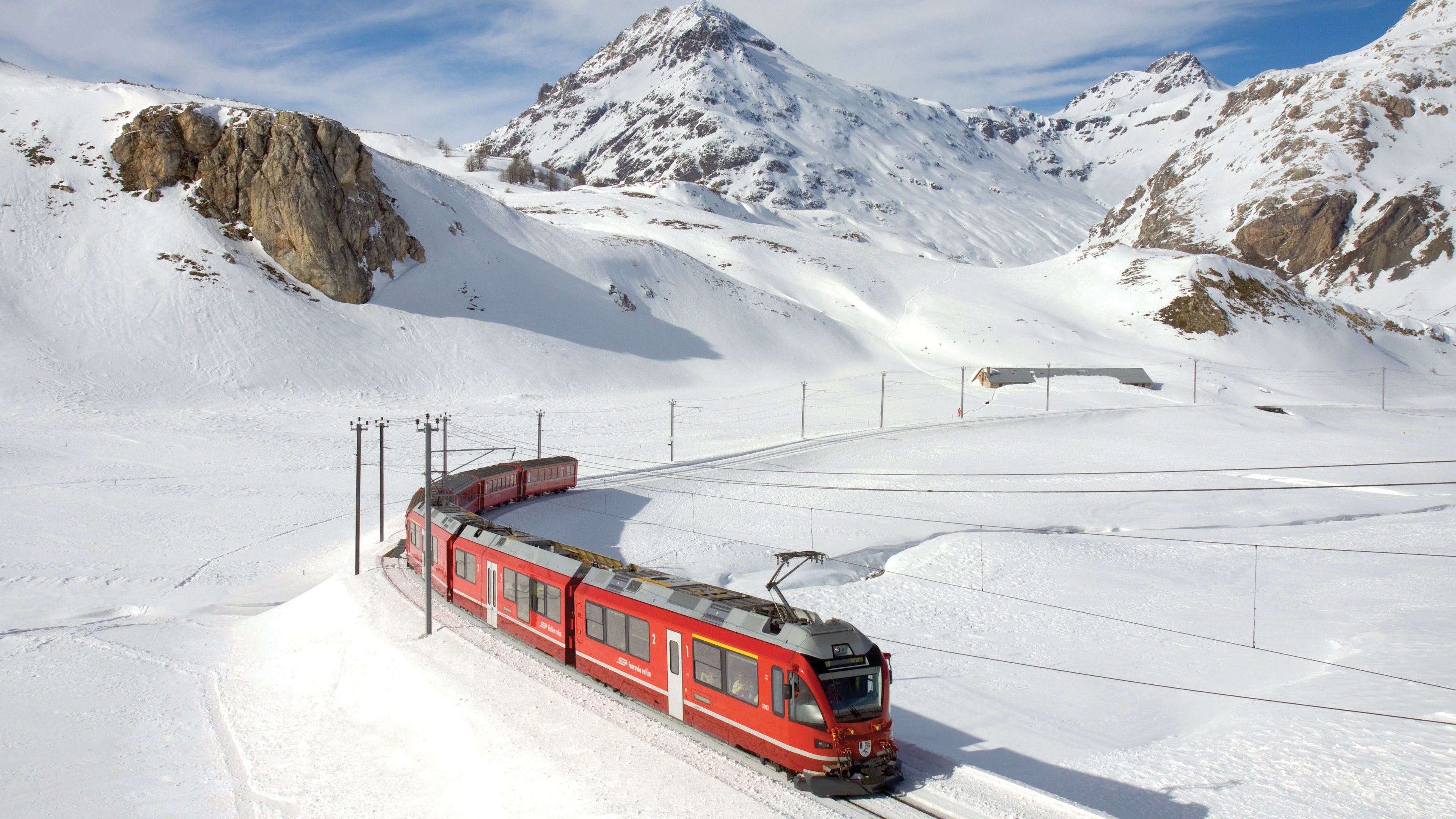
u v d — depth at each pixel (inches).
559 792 674.8
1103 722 946.7
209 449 2778.1
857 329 7022.6
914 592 1620.3
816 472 2736.2
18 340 3496.6
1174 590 1640.0
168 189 4596.5
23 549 1743.4
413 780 760.3
